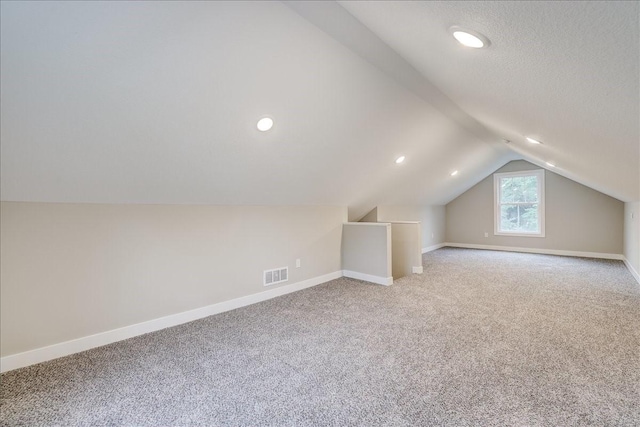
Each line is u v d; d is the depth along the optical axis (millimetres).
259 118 2354
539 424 1502
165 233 2783
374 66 2387
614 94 1234
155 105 1881
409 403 1674
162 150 2213
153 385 1864
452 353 2232
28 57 1395
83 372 2020
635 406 1631
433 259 6059
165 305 2781
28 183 1995
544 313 3021
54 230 2223
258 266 3514
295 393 1773
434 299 3508
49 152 1859
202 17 1554
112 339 2479
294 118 2531
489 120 3205
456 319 2893
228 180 2861
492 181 7391
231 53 1801
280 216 3748
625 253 5539
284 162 3004
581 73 1184
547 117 2029
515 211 7117
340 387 1829
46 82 1518
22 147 1762
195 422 1543
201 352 2279
